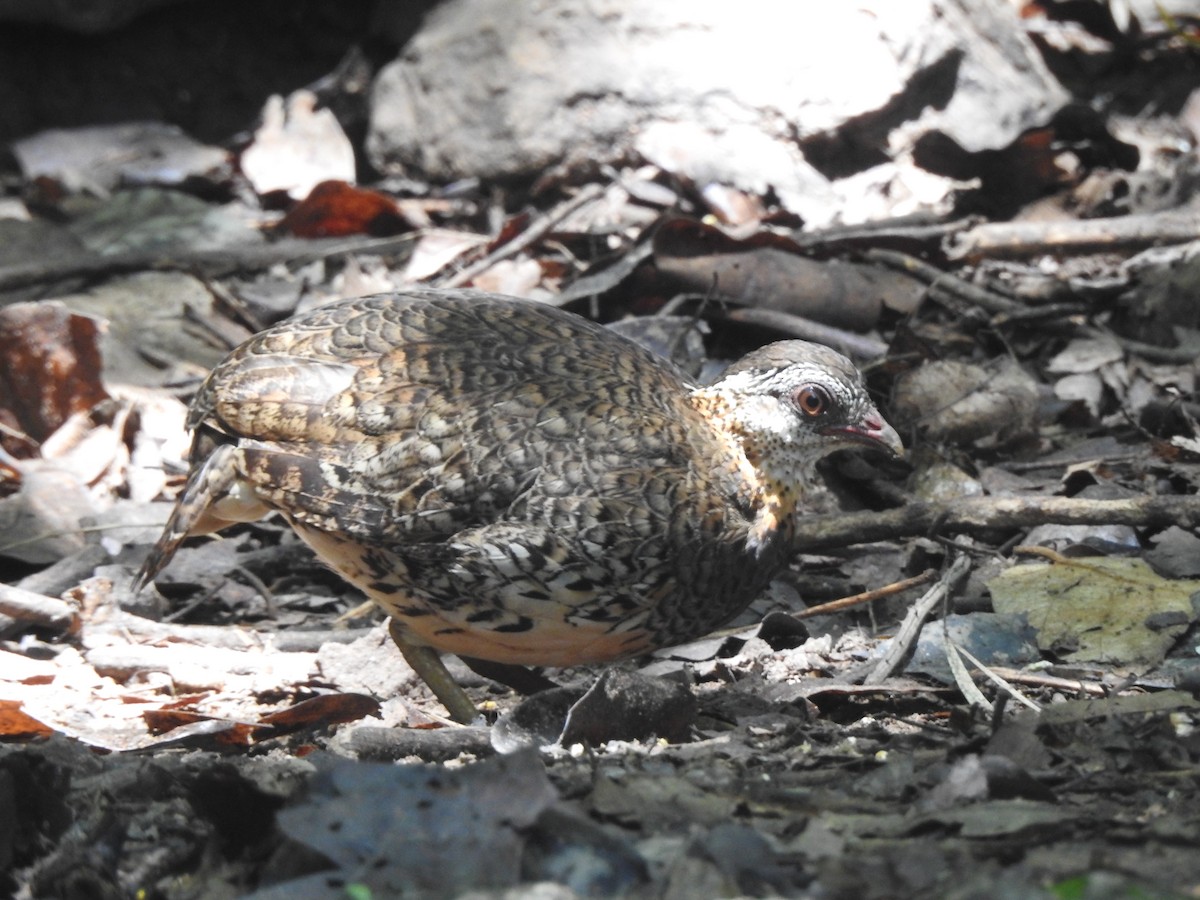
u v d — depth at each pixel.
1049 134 15.02
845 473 11.29
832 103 15.03
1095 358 12.64
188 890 6.18
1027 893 5.27
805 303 12.73
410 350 8.65
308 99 16.28
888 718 8.21
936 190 15.01
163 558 8.75
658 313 12.68
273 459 8.43
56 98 17.22
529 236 14.01
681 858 5.61
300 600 10.59
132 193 15.55
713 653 9.46
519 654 8.72
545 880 5.64
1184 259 13.69
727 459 8.76
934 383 11.77
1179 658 8.80
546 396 8.48
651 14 15.37
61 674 9.31
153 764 7.02
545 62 15.43
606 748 7.51
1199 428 11.38
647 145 14.93
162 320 13.38
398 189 15.80
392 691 9.17
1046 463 11.23
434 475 8.21
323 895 5.49
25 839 6.66
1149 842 5.85
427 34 16.09
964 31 15.88
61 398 11.85
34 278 13.76
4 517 10.81
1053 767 6.95
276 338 8.86
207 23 17.45
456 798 5.87
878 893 5.49
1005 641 9.09
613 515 8.16
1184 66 17.44
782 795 6.54
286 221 14.88
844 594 10.22
